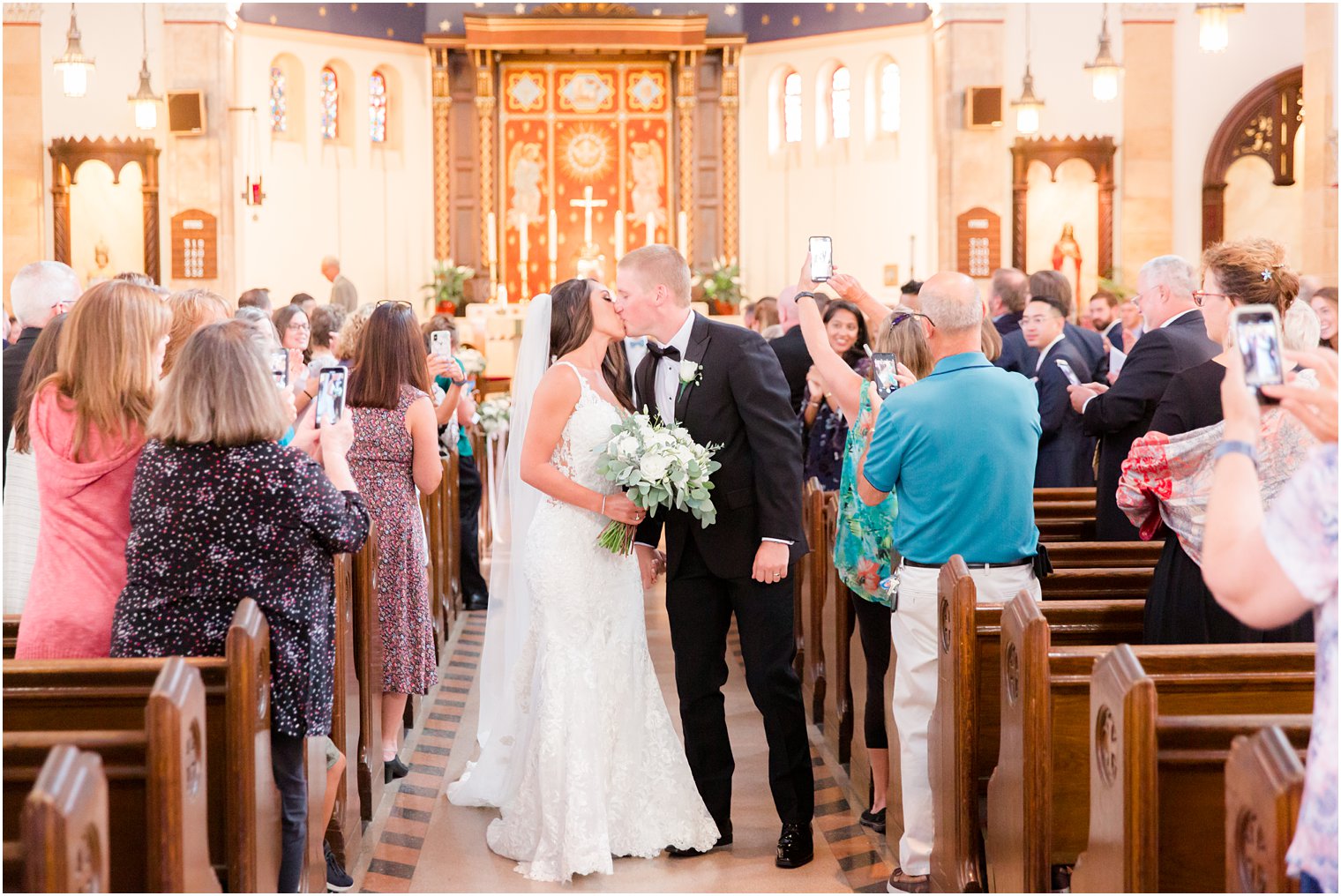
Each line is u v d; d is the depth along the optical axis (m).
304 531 2.77
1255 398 1.88
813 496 5.40
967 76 13.81
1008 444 3.36
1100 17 13.62
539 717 3.74
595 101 16.73
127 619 2.73
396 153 16.34
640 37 15.98
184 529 2.71
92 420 2.94
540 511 3.85
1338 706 1.69
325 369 3.11
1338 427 1.84
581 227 16.81
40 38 13.13
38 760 2.30
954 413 3.35
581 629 3.76
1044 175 13.91
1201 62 13.37
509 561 4.34
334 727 3.61
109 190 13.55
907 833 3.53
